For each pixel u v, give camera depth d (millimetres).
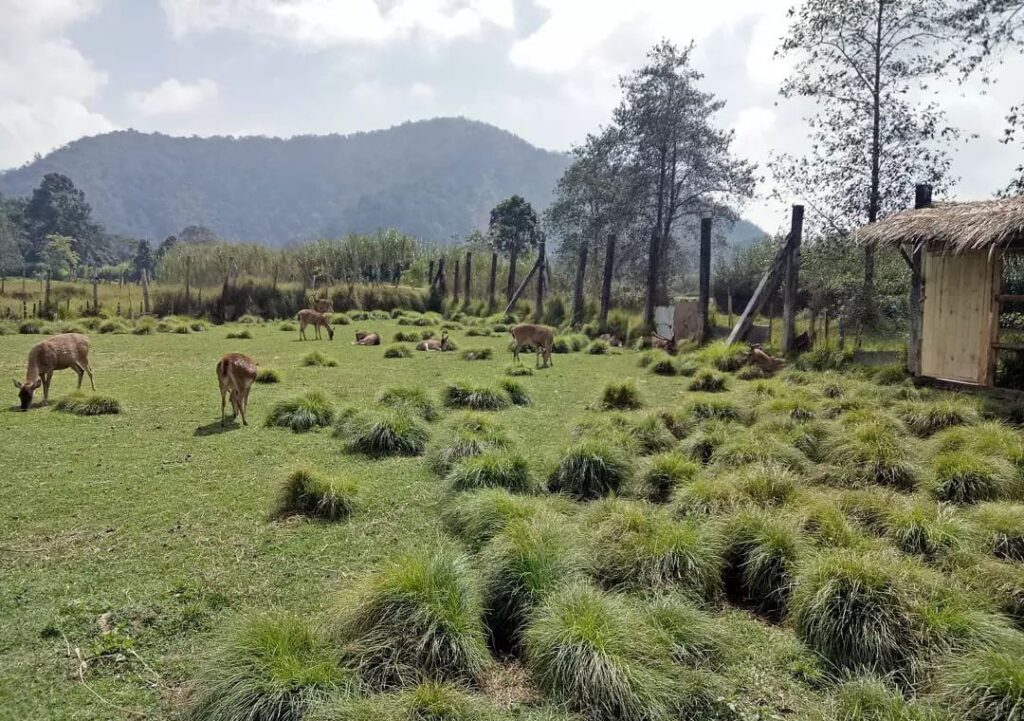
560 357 14859
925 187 11047
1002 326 10625
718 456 6125
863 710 2936
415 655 3195
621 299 21609
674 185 26500
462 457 6086
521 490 5469
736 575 4238
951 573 3994
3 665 3275
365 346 16922
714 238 27734
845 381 9898
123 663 3324
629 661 3098
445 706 2854
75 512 5191
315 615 3703
